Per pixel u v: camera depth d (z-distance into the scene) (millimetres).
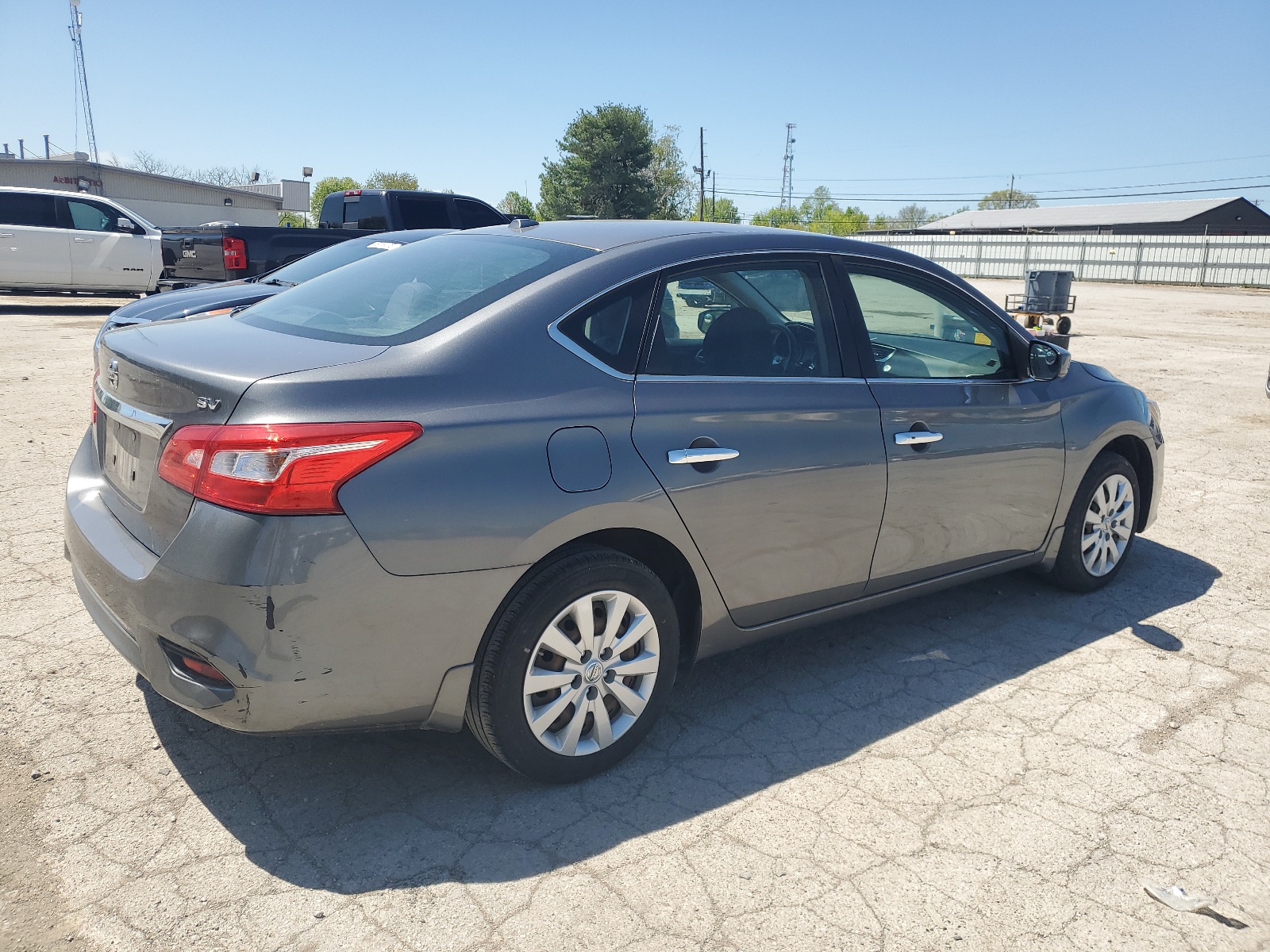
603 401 2795
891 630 4188
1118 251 43250
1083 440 4254
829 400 3303
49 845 2533
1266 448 7969
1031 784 2994
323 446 2316
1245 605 4523
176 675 2432
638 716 2990
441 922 2318
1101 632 4188
